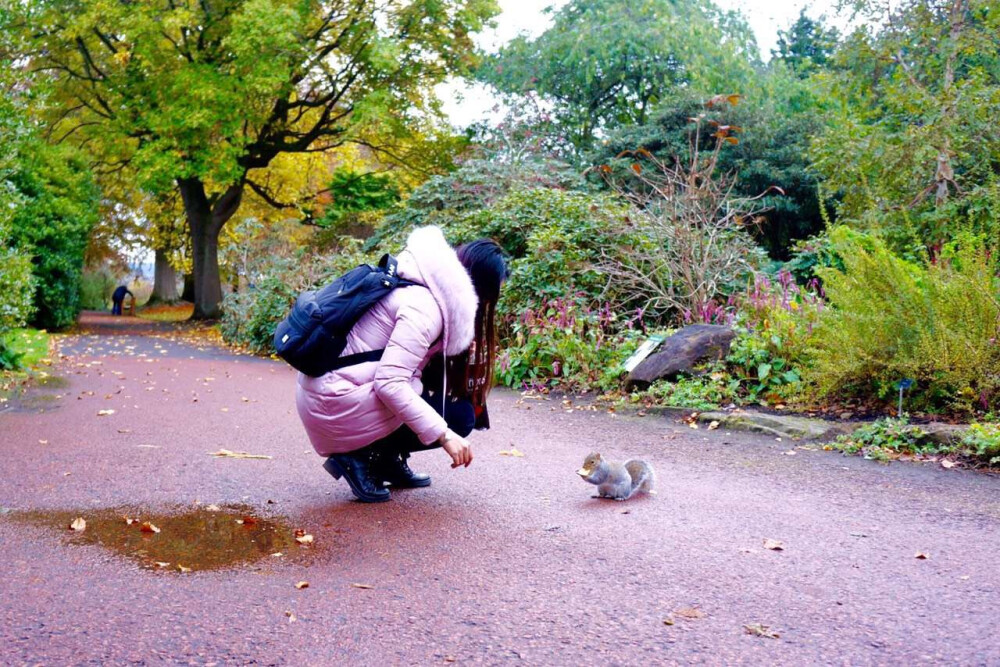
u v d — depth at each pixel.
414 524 3.82
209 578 3.09
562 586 3.04
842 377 6.38
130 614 2.73
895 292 6.22
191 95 22.19
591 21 29.72
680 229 9.60
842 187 13.92
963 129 12.43
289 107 24.95
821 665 2.40
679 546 3.51
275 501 4.24
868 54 14.48
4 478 4.62
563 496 4.38
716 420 6.58
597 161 22.16
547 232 10.55
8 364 9.27
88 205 21.39
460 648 2.51
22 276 9.20
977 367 5.74
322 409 3.90
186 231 33.66
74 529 3.70
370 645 2.52
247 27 21.91
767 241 21.59
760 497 4.37
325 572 3.17
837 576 3.15
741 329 7.78
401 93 25.53
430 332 3.79
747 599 2.91
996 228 6.33
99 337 18.23
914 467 5.07
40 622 2.65
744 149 21.39
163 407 7.40
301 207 29.34
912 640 2.57
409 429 4.04
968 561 3.32
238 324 16.66
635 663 2.42
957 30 13.46
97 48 25.17
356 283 3.87
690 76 28.36
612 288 10.28
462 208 16.12
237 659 2.41
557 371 8.84
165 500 4.25
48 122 25.86
